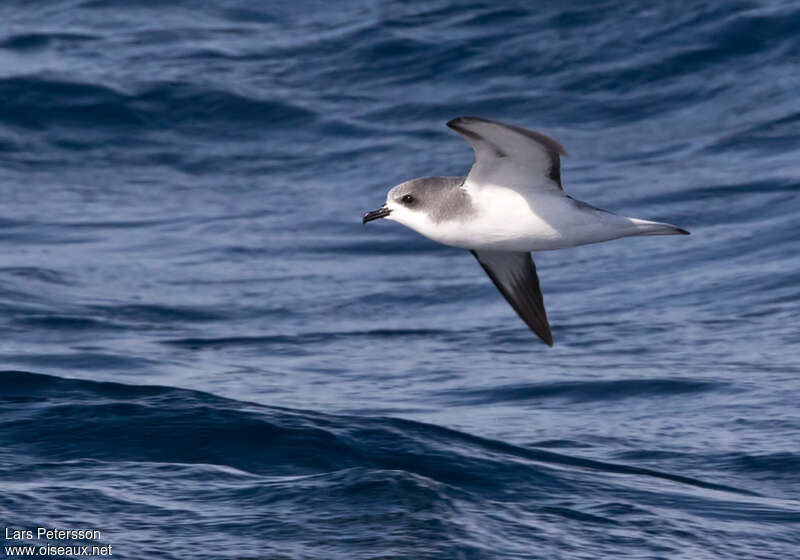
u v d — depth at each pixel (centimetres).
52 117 3869
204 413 1839
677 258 2870
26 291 2730
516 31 4194
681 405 1992
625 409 1988
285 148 3753
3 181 3534
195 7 4772
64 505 1507
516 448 1780
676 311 2559
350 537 1420
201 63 4238
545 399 2056
